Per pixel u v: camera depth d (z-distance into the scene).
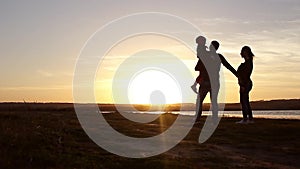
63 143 13.84
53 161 11.37
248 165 12.04
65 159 11.66
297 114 35.84
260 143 15.12
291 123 19.41
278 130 17.11
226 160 12.55
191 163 12.04
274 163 12.44
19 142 12.81
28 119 18.03
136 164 11.70
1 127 14.45
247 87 19.30
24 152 11.89
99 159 12.12
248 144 14.95
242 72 19.12
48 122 17.95
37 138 13.62
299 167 12.02
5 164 10.76
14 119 17.81
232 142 15.28
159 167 11.41
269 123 19.41
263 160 12.80
